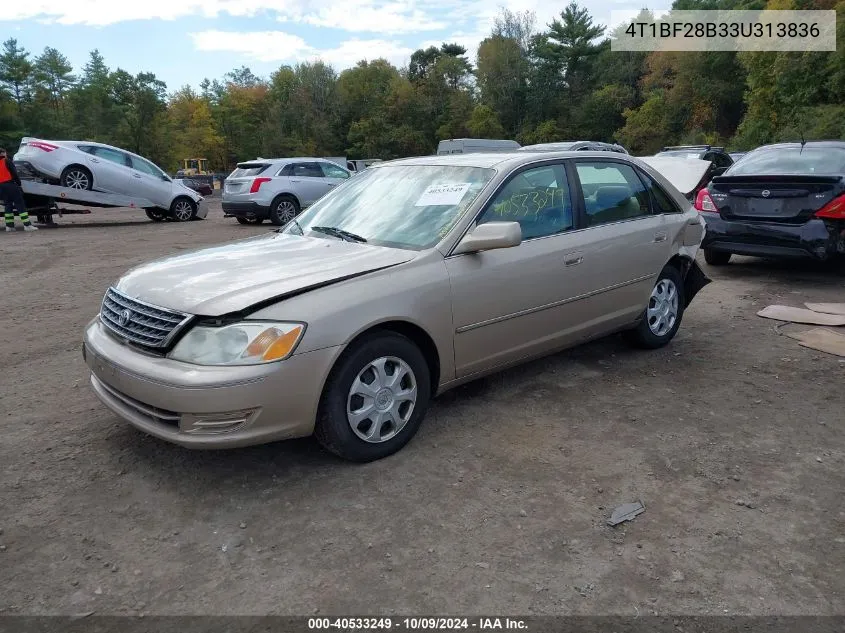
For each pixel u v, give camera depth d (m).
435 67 86.06
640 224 4.98
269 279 3.40
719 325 6.16
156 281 3.55
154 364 3.18
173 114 84.69
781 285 7.77
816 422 4.03
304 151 80.75
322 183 16.48
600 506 3.14
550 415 4.17
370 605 2.51
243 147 84.50
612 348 5.50
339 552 2.82
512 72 78.94
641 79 74.56
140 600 2.55
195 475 3.46
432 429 3.98
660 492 3.26
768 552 2.79
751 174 7.73
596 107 74.25
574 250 4.43
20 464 3.57
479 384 4.70
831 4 36.03
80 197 15.87
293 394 3.16
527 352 4.32
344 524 3.02
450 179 4.31
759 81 39.62
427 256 3.73
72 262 10.40
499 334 4.08
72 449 3.75
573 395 4.49
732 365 5.06
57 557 2.80
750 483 3.34
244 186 15.71
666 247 5.18
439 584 2.62
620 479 3.39
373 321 3.37
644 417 4.13
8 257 10.95
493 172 4.21
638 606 2.48
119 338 3.50
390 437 3.60
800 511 3.08
